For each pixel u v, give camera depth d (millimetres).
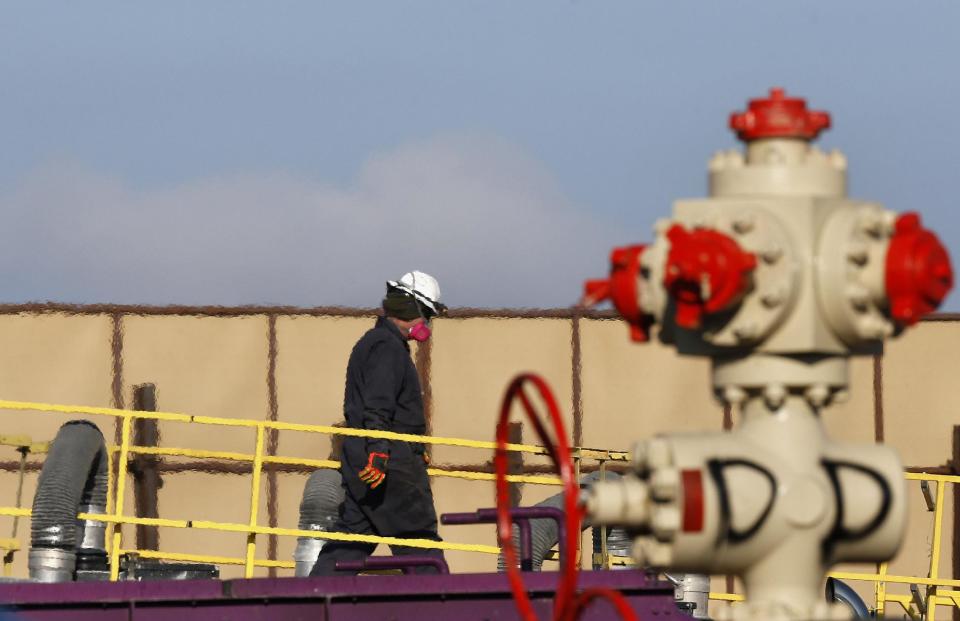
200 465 54719
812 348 13469
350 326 55562
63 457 36406
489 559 54906
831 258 13391
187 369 55000
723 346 13781
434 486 55156
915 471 57062
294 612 26719
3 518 53906
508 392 14547
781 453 13953
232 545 54688
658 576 28484
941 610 57000
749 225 13258
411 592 27141
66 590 26031
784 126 14188
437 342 55781
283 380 55219
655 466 13672
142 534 53719
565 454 13477
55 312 54844
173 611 26297
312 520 40750
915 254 13203
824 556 13992
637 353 56250
